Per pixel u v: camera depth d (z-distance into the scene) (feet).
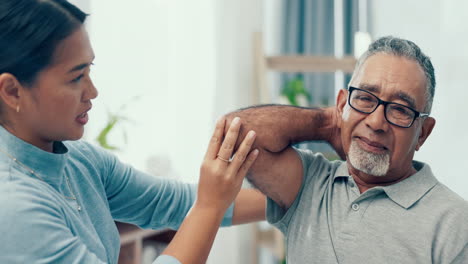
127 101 7.79
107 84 7.56
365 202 3.10
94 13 7.33
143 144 8.00
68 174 3.02
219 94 8.66
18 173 2.55
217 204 2.85
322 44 10.29
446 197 2.99
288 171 3.29
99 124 7.48
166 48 8.18
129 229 6.10
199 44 8.45
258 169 3.22
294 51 10.25
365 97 3.02
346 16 10.51
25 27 2.40
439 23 9.86
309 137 3.40
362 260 2.98
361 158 3.02
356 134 3.06
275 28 10.25
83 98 2.75
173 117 8.29
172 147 8.30
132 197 3.59
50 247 2.39
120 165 3.58
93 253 2.80
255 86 9.08
